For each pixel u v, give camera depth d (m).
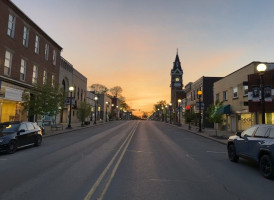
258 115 23.14
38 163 9.77
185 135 26.55
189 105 56.00
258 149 8.60
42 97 22.28
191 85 54.25
